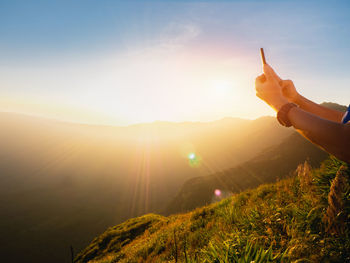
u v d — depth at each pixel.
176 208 92.88
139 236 14.68
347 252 1.56
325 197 2.55
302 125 0.51
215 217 6.49
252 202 5.59
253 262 1.68
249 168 87.31
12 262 92.88
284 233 2.39
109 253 13.98
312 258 1.63
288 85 0.90
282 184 5.79
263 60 0.79
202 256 2.56
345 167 2.15
